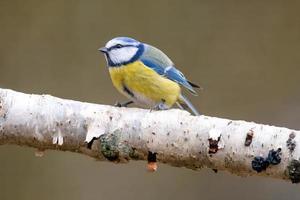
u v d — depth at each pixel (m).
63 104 5.88
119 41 7.28
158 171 13.12
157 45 13.79
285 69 13.70
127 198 13.15
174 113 5.68
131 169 13.21
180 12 13.88
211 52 13.79
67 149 5.92
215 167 5.59
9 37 13.69
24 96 5.93
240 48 13.78
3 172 13.05
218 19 13.86
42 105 5.88
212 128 5.51
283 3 13.85
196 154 5.58
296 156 5.23
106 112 5.79
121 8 13.88
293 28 13.73
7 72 13.61
